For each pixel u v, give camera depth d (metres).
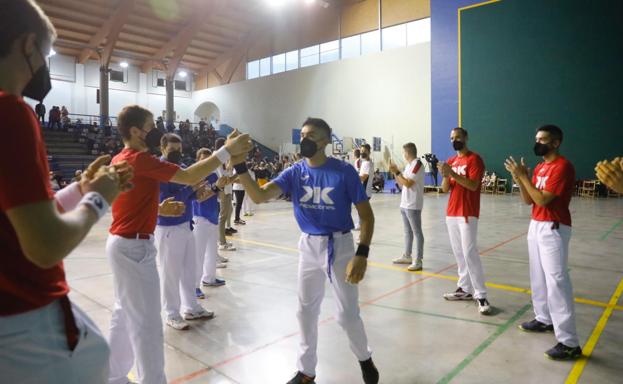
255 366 2.80
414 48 19.83
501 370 2.72
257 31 26.41
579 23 15.44
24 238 0.95
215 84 29.97
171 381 2.60
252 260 6.01
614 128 15.02
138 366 2.25
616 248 6.61
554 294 2.94
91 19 21.59
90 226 1.09
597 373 2.67
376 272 5.29
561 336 2.90
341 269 2.41
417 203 5.36
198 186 3.51
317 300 2.54
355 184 2.39
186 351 3.03
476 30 17.67
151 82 28.94
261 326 3.51
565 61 15.79
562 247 2.95
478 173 3.82
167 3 21.11
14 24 1.02
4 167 0.94
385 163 21.02
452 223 4.06
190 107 31.30
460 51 18.11
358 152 8.25
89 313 3.79
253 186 2.42
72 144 20.23
